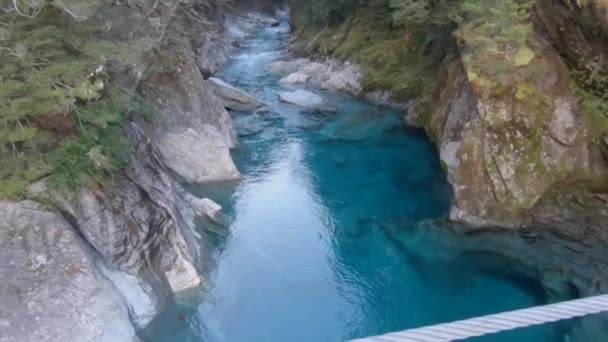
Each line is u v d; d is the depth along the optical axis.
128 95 12.08
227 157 16.52
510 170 13.77
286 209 15.37
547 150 13.72
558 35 14.08
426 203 15.64
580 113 13.75
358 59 25.17
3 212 9.34
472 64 14.66
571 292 11.41
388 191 16.34
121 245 10.45
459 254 13.24
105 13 11.65
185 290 11.33
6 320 8.38
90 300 9.11
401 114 21.45
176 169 15.54
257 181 16.73
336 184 16.78
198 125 16.34
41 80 9.44
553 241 12.77
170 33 16.28
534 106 13.74
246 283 12.38
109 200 10.58
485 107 14.07
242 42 35.50
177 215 12.60
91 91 9.72
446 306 11.80
